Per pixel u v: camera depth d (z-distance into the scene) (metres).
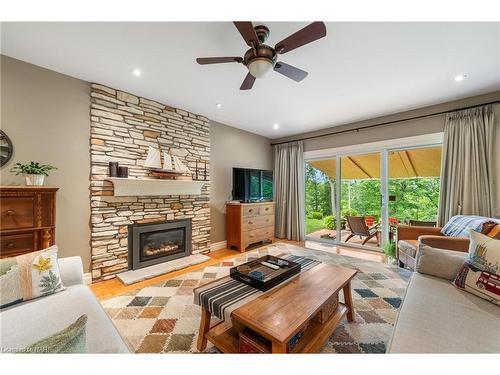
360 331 1.66
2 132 2.09
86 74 2.44
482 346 0.99
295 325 1.14
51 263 1.46
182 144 3.51
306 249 4.02
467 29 1.72
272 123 4.21
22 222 1.95
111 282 2.60
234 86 2.71
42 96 2.29
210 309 1.37
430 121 3.31
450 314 1.22
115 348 1.02
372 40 1.86
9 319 1.16
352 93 2.88
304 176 4.86
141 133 3.02
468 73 2.38
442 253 1.74
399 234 2.98
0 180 2.08
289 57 2.10
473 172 2.86
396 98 3.04
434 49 1.97
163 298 2.19
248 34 1.53
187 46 1.95
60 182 2.40
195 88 2.77
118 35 1.80
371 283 2.49
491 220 2.15
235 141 4.47
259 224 4.29
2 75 2.09
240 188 4.12
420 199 3.60
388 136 3.72
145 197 3.06
